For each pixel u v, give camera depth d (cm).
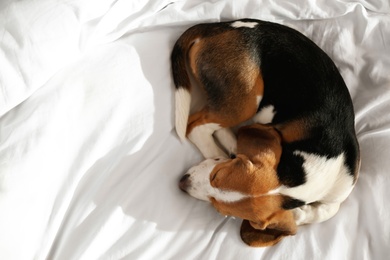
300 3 179
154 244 161
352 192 186
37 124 131
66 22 132
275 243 174
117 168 154
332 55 192
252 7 176
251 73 168
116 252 154
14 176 126
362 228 178
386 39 190
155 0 156
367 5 190
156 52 162
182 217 169
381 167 181
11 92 124
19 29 125
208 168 168
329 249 172
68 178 141
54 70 133
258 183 158
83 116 143
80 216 147
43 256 138
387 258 170
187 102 166
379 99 190
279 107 173
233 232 175
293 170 164
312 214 179
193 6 168
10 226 126
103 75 147
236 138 187
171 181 170
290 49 170
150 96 158
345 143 171
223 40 168
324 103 169
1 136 127
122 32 152
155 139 163
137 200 159
